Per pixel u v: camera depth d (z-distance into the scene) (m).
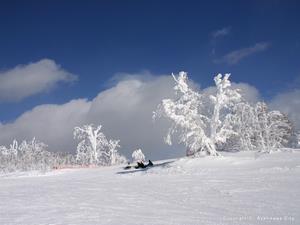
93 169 69.00
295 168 31.61
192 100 47.62
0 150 107.50
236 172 33.16
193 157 47.16
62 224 13.08
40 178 50.44
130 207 17.19
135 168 56.22
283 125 70.62
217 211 15.42
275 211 14.80
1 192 27.03
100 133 94.69
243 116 64.56
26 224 13.24
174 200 19.22
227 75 47.94
